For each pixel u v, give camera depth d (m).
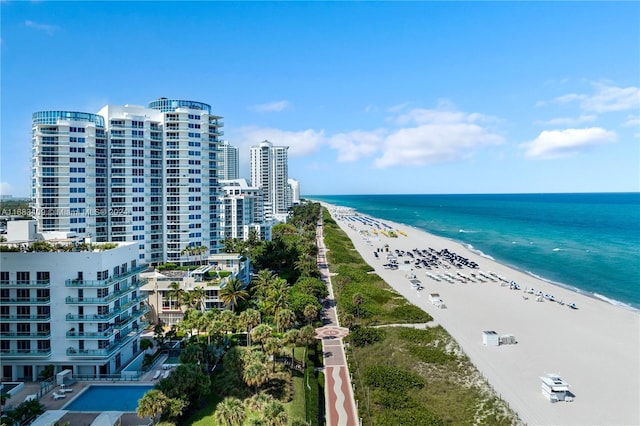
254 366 75.38
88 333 87.50
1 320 87.38
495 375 91.00
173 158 183.88
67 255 88.00
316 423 70.06
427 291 162.88
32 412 67.25
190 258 185.25
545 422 73.50
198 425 69.50
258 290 140.00
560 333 116.31
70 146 165.38
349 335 112.00
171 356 100.31
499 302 147.25
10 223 98.12
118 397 79.38
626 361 98.25
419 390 84.62
